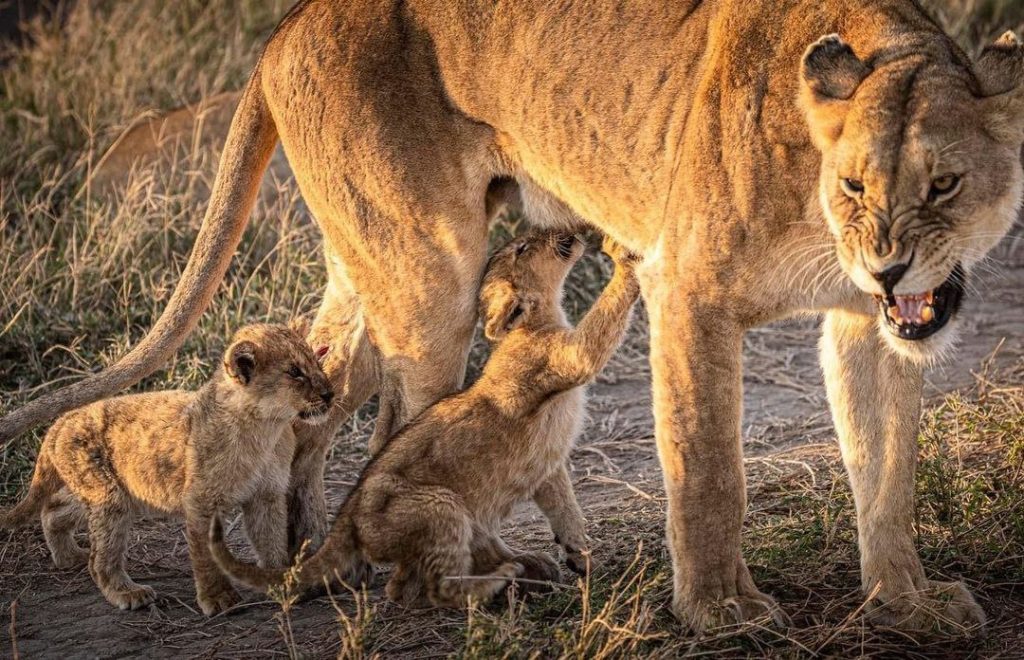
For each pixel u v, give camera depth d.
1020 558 9.20
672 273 8.55
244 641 9.02
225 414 9.50
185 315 10.61
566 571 9.91
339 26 10.24
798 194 8.15
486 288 9.89
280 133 10.62
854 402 8.75
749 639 8.33
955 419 11.38
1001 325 14.77
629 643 8.13
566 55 9.42
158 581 10.20
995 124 7.69
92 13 21.77
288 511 10.48
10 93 18.98
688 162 8.50
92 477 9.81
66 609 9.71
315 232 15.27
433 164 10.02
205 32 21.44
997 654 8.23
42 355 13.33
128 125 17.19
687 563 8.55
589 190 9.58
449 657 8.27
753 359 14.51
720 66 8.46
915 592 8.52
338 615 9.28
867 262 7.68
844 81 7.79
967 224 7.72
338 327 10.87
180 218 15.34
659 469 12.00
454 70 9.91
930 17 8.46
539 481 9.66
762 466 11.59
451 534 9.12
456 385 10.40
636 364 14.47
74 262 14.22
